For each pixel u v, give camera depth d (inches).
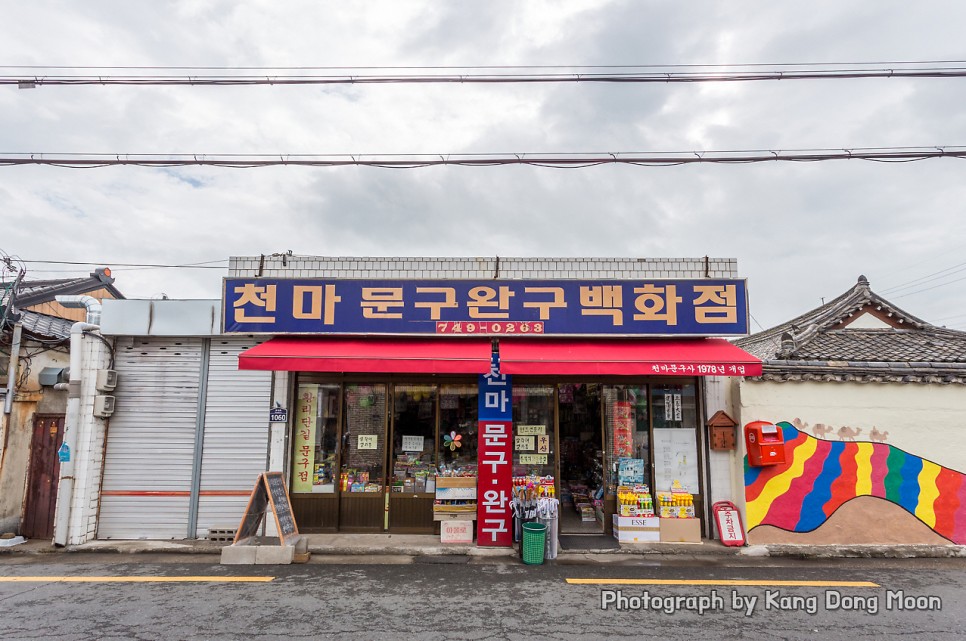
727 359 329.4
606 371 322.7
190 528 358.0
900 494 347.9
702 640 213.5
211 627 221.0
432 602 251.1
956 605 253.1
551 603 251.0
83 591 263.1
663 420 375.6
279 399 366.6
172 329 366.6
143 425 367.6
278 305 356.2
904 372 353.1
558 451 376.2
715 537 354.9
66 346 393.7
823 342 531.2
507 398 350.9
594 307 355.9
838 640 215.3
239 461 364.8
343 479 369.1
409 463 371.6
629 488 365.4
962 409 354.0
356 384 378.3
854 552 336.5
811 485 348.5
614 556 328.8
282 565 307.7
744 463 349.7
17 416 365.1
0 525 350.9
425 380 378.9
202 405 369.1
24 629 218.5
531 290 357.4
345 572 295.4
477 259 380.5
